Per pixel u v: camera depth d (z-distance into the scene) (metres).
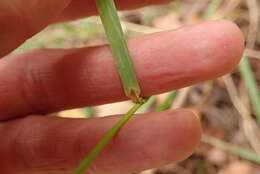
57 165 0.20
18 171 0.21
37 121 0.20
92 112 0.28
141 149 0.19
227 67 0.18
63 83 0.20
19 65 0.20
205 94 0.30
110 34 0.17
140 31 0.30
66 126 0.20
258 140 0.29
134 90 0.17
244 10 0.32
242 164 0.28
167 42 0.18
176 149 0.18
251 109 0.29
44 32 0.30
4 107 0.21
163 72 0.18
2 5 0.16
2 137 0.21
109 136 0.17
